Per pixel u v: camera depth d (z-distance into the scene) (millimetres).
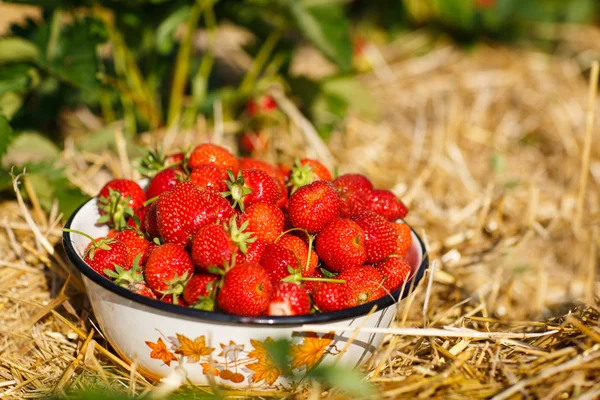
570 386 642
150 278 638
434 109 1181
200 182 690
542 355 667
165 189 708
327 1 933
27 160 892
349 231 657
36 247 802
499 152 1076
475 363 676
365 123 1112
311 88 1016
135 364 649
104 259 659
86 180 875
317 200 665
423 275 673
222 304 616
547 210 960
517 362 669
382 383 657
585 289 843
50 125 997
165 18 939
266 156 978
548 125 1142
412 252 712
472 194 978
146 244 681
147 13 936
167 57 1000
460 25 1394
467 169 1032
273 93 1027
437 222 916
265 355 622
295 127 1024
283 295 623
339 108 1025
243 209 667
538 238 915
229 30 1371
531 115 1171
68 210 819
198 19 996
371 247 677
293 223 673
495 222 897
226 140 1000
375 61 1295
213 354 623
